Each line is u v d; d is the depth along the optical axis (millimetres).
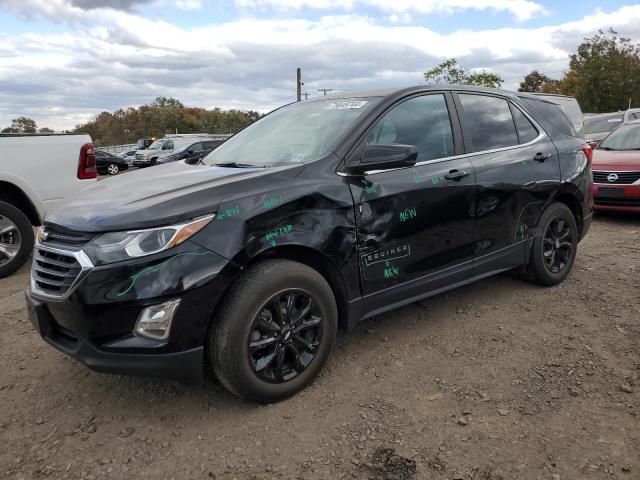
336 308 3225
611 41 38375
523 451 2588
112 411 3018
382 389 3178
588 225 5184
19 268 5672
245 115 100688
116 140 91562
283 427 2824
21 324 4277
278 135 3895
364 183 3332
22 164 5625
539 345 3709
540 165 4547
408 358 3561
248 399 3004
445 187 3740
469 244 3990
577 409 2926
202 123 96625
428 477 2426
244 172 3203
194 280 2646
